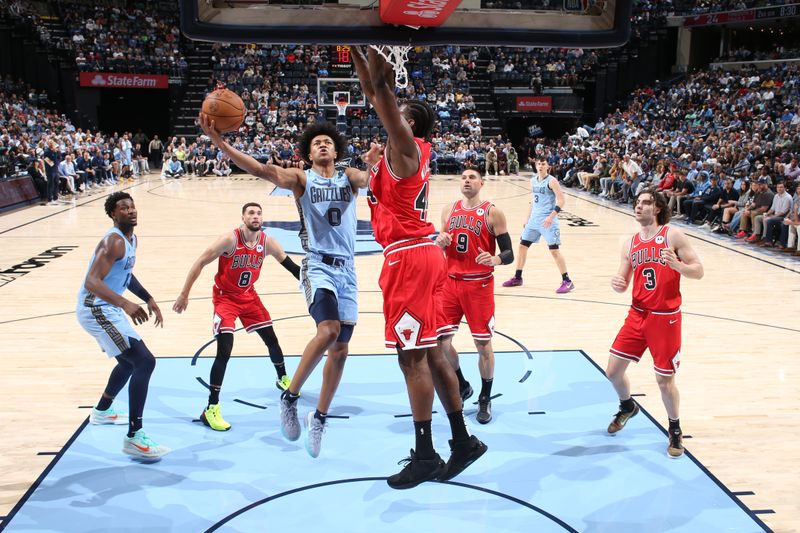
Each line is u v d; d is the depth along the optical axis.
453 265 5.15
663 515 3.89
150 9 31.11
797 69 24.02
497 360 6.44
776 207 11.70
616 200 18.83
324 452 4.65
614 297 8.72
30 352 6.58
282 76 29.23
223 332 5.10
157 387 5.75
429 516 3.86
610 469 4.43
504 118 29.39
